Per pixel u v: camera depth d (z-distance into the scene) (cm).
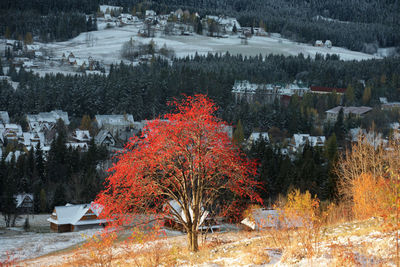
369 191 2797
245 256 1577
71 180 9156
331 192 6412
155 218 2133
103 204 2092
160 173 2177
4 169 8881
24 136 13338
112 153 11100
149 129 2192
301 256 1367
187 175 2181
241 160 2205
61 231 6762
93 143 10594
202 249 2127
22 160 9569
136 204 2067
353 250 1327
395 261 1125
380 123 15200
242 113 16012
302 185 7081
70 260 2859
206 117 2150
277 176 7575
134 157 2077
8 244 5128
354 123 15350
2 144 13075
